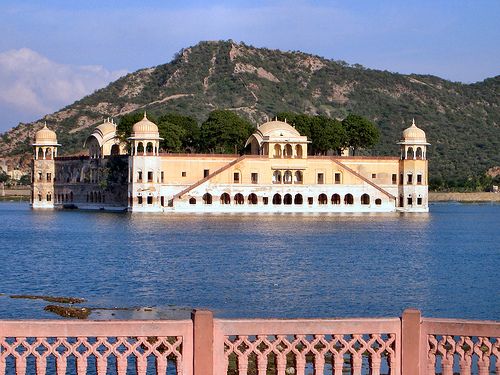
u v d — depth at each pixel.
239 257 85.56
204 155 169.12
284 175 171.75
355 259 85.06
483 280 68.75
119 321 22.06
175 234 115.38
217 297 58.22
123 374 22.06
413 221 156.38
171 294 59.72
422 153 182.12
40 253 89.62
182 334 22.19
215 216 161.00
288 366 33.16
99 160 186.75
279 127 171.62
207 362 22.11
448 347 23.09
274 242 103.88
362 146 194.12
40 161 199.75
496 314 51.88
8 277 69.25
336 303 55.78
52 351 21.89
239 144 182.75
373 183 175.25
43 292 60.75
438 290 62.47
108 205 184.12
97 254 88.50
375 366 22.92
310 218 158.50
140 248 95.31
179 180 168.25
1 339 21.67
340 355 22.77
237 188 167.38
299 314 51.28
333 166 173.25
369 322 22.84
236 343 22.41
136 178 166.38
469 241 111.06
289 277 69.50
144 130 167.25
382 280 68.19
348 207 174.25
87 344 22.00
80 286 64.00
